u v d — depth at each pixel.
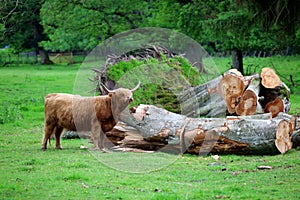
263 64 49.91
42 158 14.20
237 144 14.34
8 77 49.22
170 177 12.02
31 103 29.77
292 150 14.96
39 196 10.34
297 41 35.34
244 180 11.62
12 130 20.27
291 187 10.93
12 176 12.02
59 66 69.50
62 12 48.78
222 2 34.06
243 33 29.77
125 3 48.62
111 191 10.74
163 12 42.69
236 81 18.27
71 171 12.52
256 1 24.03
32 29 73.62
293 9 23.95
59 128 15.77
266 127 14.29
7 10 39.88
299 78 38.88
